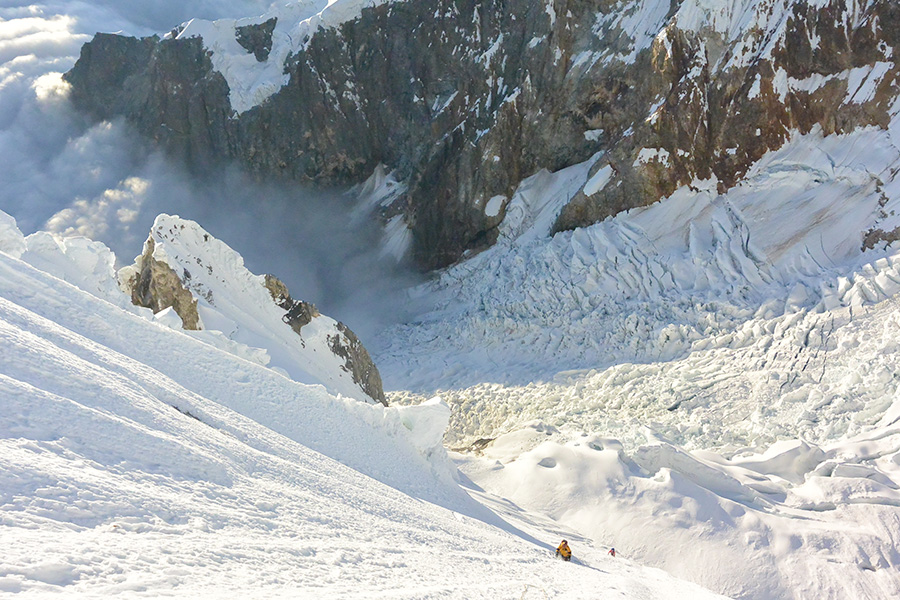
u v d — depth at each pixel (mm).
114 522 4750
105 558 4109
